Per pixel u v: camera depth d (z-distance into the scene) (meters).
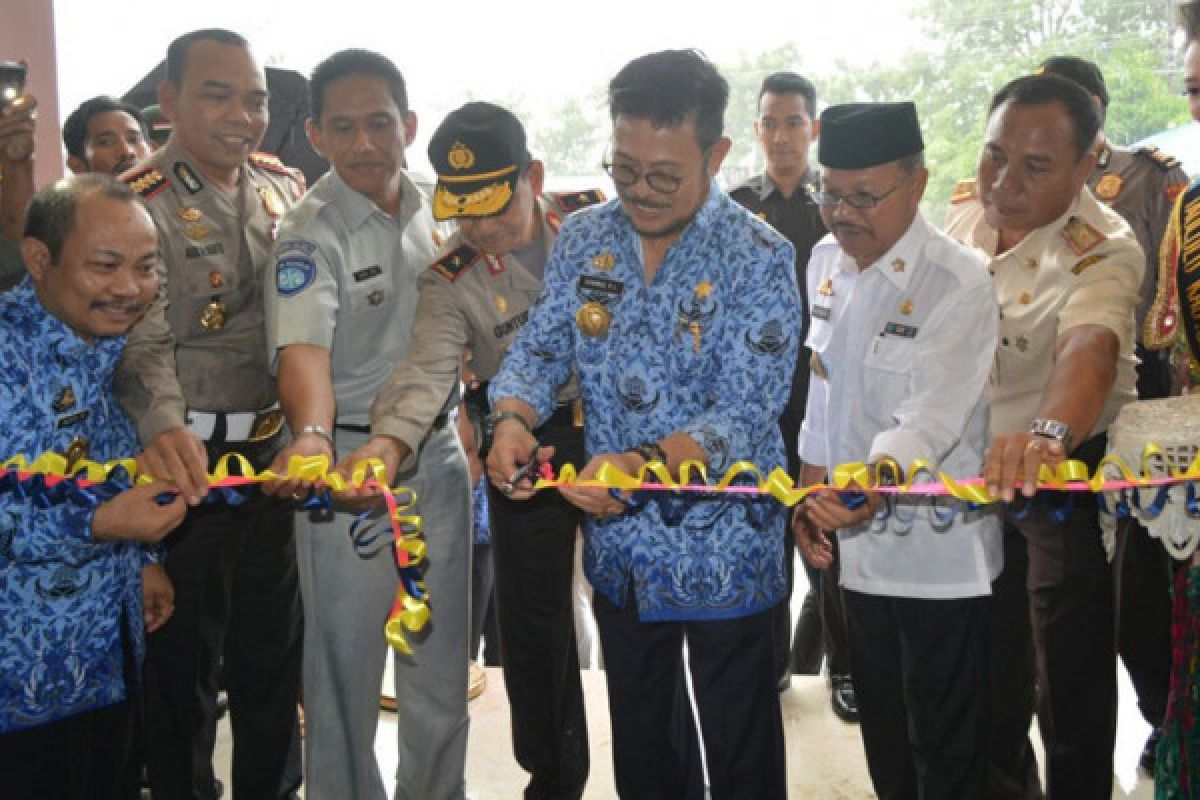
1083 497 2.25
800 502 2.25
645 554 1.98
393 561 2.35
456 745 2.54
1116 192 3.33
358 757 2.43
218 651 2.62
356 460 2.10
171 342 2.19
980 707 2.15
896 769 2.29
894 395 2.12
